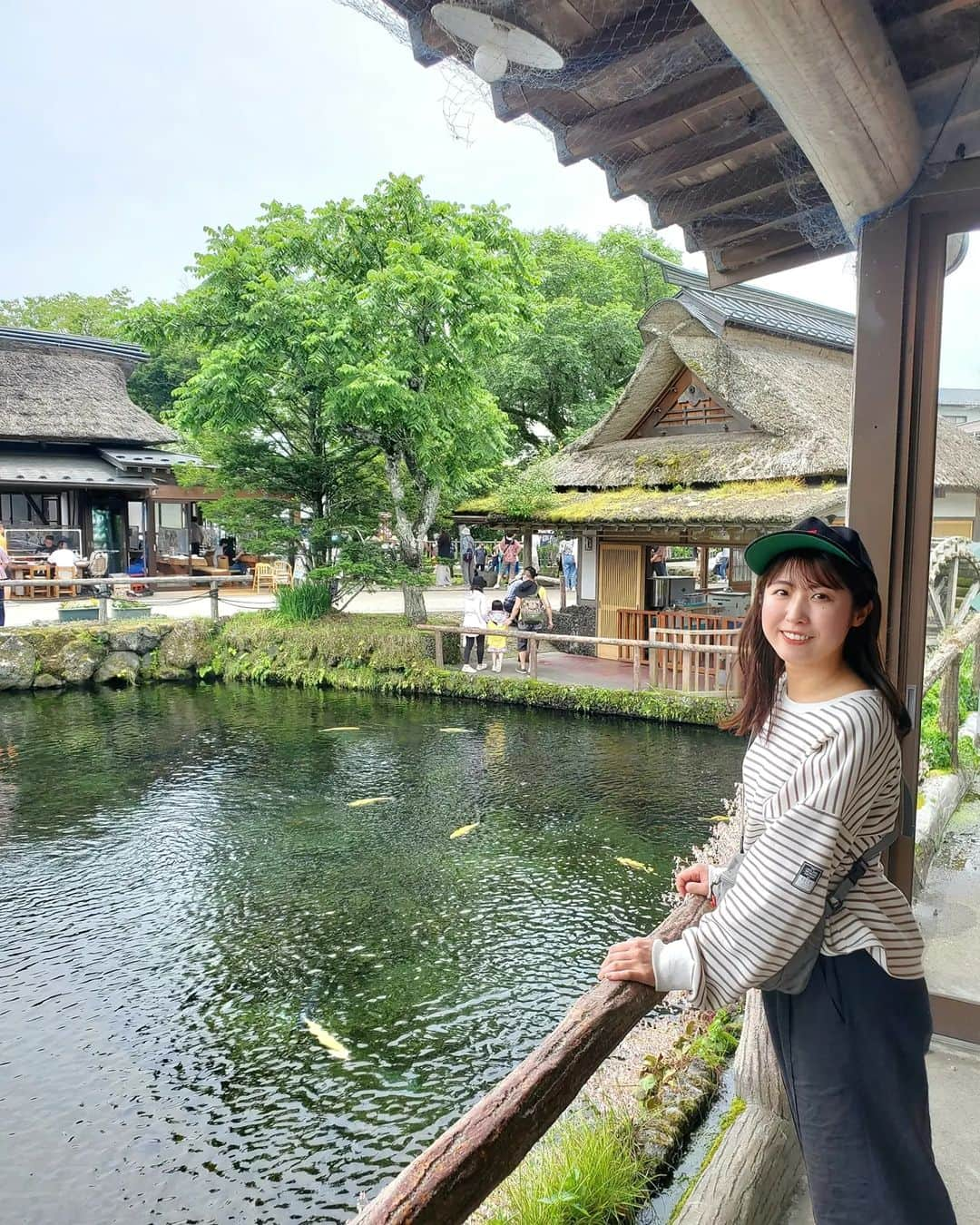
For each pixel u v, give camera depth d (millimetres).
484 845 6934
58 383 21359
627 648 13297
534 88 1942
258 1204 3445
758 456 11766
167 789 8414
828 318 16141
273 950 5348
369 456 14688
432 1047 4379
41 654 13312
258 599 20484
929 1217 1209
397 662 12852
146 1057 4336
